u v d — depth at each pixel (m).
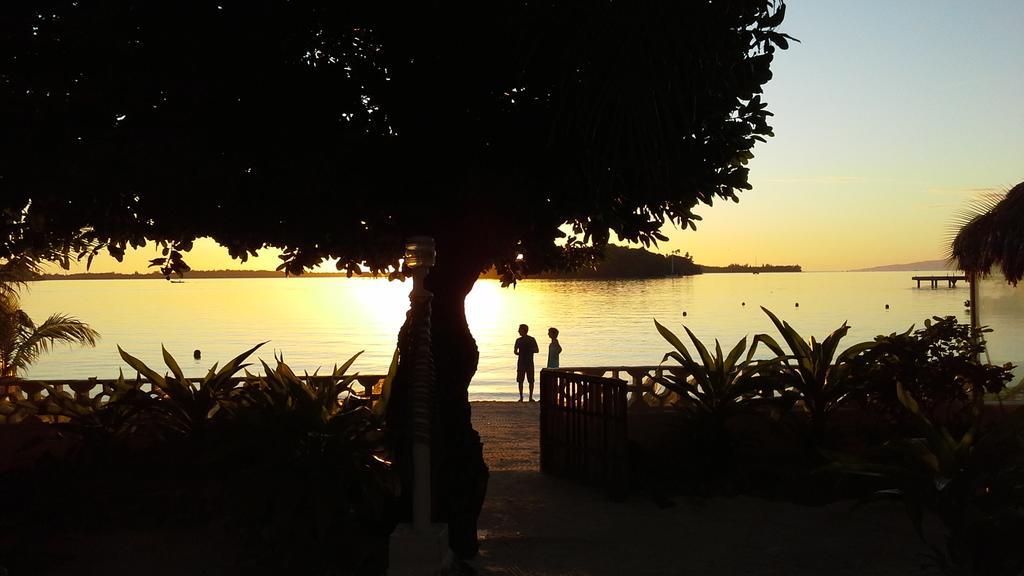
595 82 6.70
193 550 7.69
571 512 9.27
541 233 8.00
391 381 8.41
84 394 10.26
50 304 124.44
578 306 101.62
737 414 10.47
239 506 7.48
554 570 7.27
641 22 6.55
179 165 6.55
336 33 7.48
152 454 8.94
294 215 7.57
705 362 10.80
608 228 7.71
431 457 7.35
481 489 7.85
